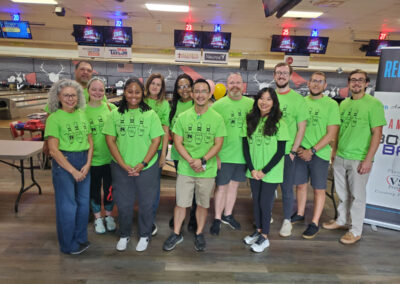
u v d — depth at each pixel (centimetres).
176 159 282
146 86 260
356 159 263
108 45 916
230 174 271
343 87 1277
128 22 998
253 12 774
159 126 228
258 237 250
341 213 285
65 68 1254
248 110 262
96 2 734
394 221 292
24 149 299
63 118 211
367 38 1113
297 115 258
